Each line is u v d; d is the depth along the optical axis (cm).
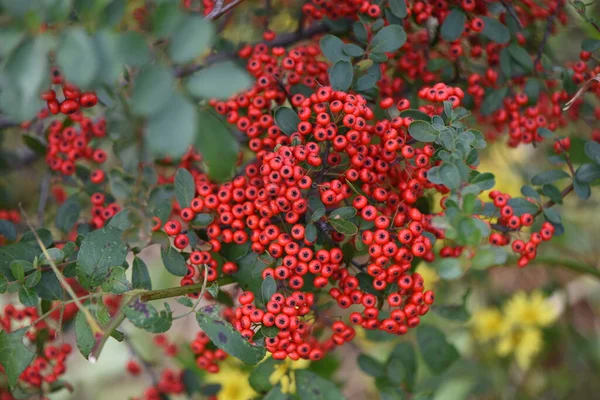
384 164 64
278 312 61
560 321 103
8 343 62
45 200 77
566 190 69
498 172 101
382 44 67
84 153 74
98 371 107
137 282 64
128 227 66
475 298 99
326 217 64
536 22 79
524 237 78
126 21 68
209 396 82
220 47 75
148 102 52
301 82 71
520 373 101
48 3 53
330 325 71
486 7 74
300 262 62
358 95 64
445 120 65
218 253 66
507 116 74
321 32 78
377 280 63
